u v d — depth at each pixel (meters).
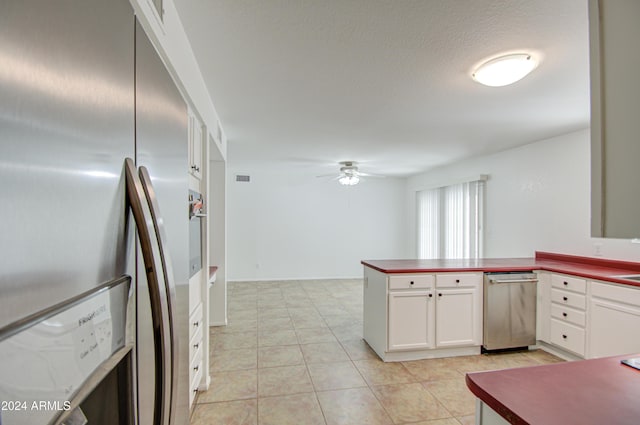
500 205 4.47
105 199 0.56
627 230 0.56
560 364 1.00
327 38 1.70
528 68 1.91
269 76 2.14
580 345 2.79
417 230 6.74
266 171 6.47
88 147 0.52
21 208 0.38
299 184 6.73
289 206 6.69
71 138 0.47
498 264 3.30
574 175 3.50
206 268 2.42
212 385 2.45
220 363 2.83
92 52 0.53
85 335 0.49
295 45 1.77
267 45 1.77
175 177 1.03
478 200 4.82
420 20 1.54
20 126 0.38
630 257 2.99
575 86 2.28
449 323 2.99
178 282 1.04
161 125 0.90
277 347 3.19
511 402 0.79
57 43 0.45
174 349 0.74
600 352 2.63
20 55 0.38
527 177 4.05
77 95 0.49
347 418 2.06
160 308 0.68
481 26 1.58
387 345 2.88
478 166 4.89
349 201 6.96
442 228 5.86
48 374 0.41
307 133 3.55
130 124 0.68
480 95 2.46
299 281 6.52
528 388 0.86
